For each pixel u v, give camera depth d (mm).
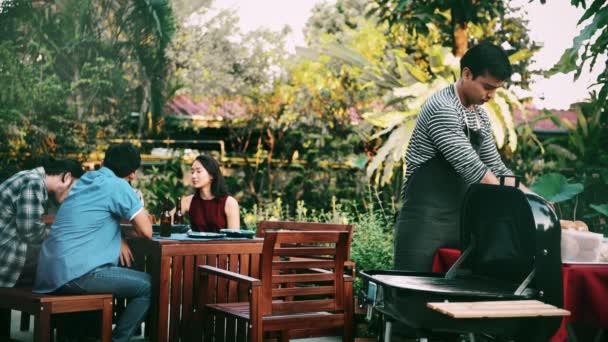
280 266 3742
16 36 10906
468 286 3146
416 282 3217
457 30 9281
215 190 5574
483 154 4012
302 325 3836
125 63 11617
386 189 10703
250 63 12312
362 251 6090
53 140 10461
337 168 11617
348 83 11672
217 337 4188
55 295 4062
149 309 4445
